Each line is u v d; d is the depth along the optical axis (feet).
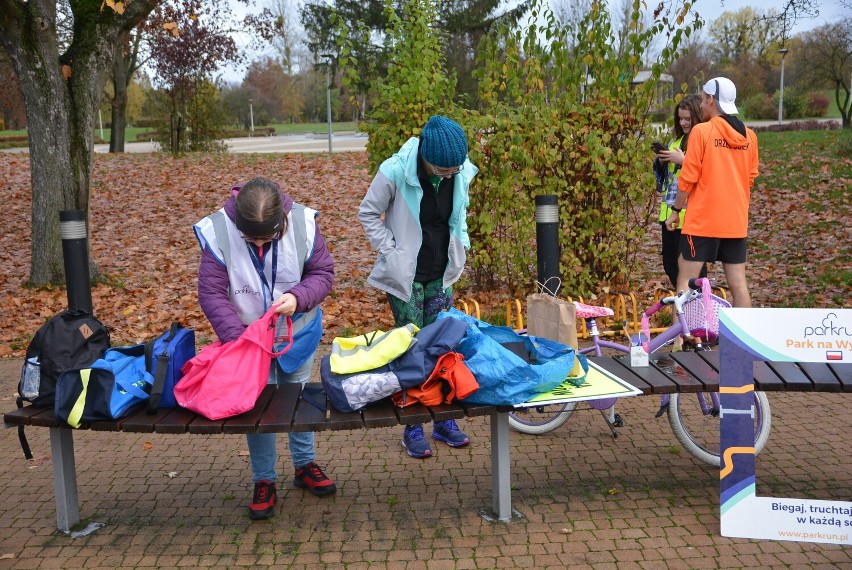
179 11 68.80
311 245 11.60
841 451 14.20
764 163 54.49
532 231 23.52
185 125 78.69
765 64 139.85
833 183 44.78
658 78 22.66
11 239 39.78
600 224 23.56
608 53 22.94
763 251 32.17
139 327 24.95
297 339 11.80
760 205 41.34
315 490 12.90
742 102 140.77
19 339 24.47
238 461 14.74
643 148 22.52
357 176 55.21
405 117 23.29
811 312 11.14
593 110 22.80
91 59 30.42
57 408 10.66
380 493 13.02
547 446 14.93
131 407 10.78
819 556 10.73
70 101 30.40
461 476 13.65
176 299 28.55
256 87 205.77
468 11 94.79
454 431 15.11
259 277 11.41
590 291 24.43
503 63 24.04
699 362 12.78
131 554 11.14
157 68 76.64
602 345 15.05
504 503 11.81
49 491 13.48
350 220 42.19
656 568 10.46
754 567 10.44
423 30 23.53
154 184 54.34
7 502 13.02
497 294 25.11
